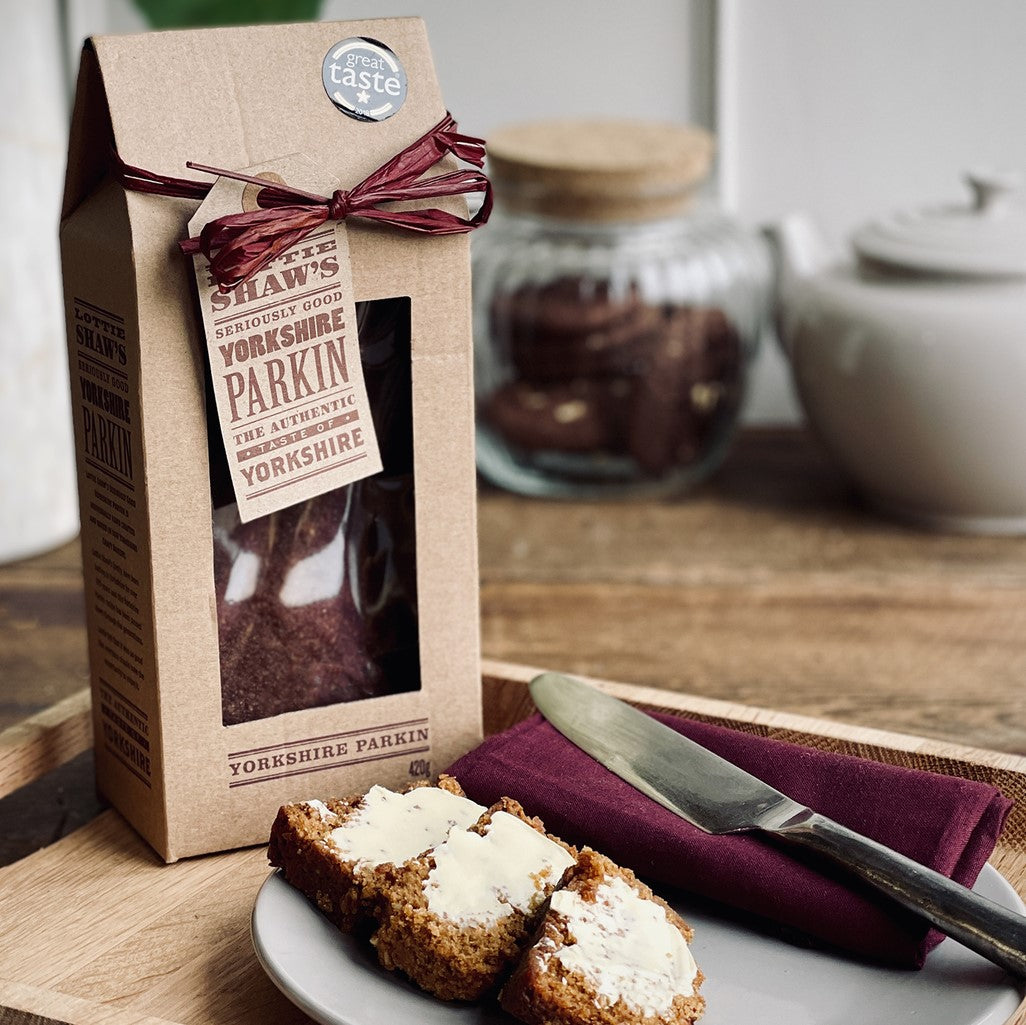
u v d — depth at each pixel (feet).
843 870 1.91
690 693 2.69
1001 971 1.84
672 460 3.59
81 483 2.15
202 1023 1.84
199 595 2.03
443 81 3.90
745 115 3.92
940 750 2.17
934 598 3.08
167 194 1.95
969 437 3.24
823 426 3.43
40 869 2.09
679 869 1.95
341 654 2.14
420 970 1.80
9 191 3.05
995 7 3.77
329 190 2.00
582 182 3.40
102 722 2.20
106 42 1.95
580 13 3.83
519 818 1.96
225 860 2.11
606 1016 1.73
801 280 3.46
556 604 3.05
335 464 2.04
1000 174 3.34
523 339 3.45
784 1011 1.81
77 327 2.09
